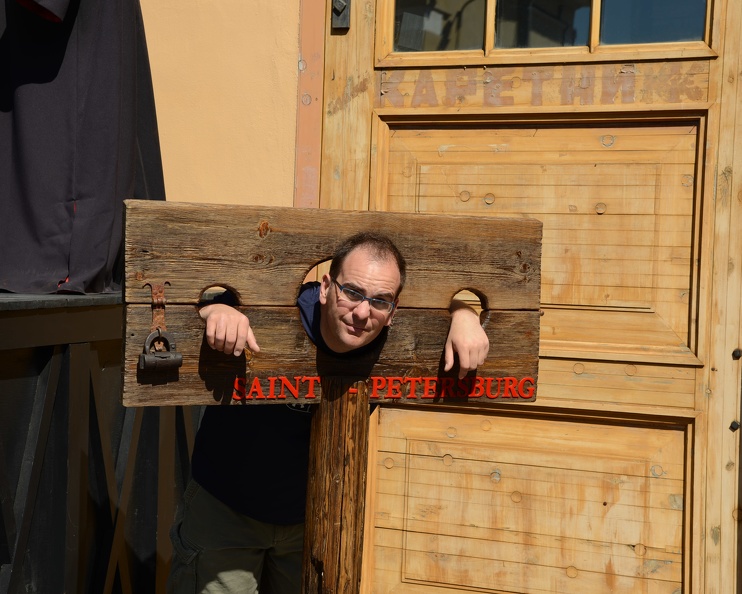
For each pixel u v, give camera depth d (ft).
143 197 9.69
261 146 9.78
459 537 9.26
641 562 8.86
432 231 6.43
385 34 9.45
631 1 8.88
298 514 7.15
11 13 8.61
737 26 8.57
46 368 7.45
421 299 6.45
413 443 9.39
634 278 8.86
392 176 9.50
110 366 8.54
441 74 9.30
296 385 6.22
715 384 8.61
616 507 8.91
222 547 7.07
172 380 5.91
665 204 8.80
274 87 9.75
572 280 9.00
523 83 9.09
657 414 8.72
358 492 6.27
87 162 8.66
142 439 9.10
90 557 8.23
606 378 8.90
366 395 6.31
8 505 6.94
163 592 9.11
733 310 8.56
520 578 9.11
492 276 6.59
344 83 9.53
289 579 7.55
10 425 7.13
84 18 8.68
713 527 8.61
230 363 6.03
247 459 6.96
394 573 9.43
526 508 9.11
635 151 8.88
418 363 6.47
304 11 9.63
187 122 10.00
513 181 9.16
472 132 9.29
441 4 9.39
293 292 6.15
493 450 9.18
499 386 6.64
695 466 8.63
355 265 5.90
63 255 8.54
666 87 8.74
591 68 8.91
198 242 5.90
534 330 6.70
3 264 8.62
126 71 8.91
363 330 5.96
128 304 5.78
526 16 9.17
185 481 9.64
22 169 8.59
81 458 7.77
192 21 9.97
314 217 6.14
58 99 8.62
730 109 8.56
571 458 9.02
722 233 8.58
